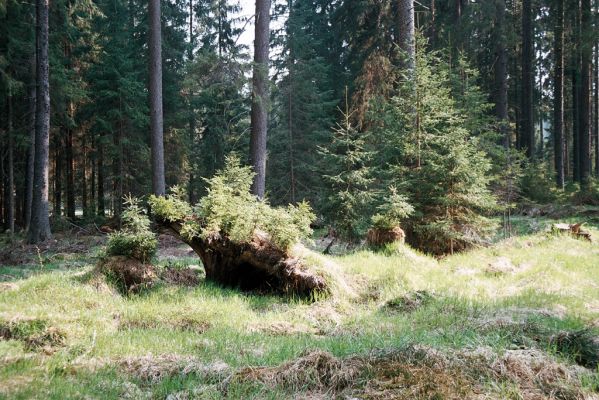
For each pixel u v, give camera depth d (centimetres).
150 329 607
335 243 1306
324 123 2477
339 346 514
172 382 421
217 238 841
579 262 978
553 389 380
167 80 2575
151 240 831
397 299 741
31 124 1931
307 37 2641
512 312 631
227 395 395
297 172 2262
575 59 2575
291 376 417
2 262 1272
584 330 501
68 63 2355
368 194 1166
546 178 2189
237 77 1609
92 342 529
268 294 834
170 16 2831
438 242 1160
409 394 368
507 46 2173
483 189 1145
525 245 1182
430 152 1159
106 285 752
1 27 1852
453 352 439
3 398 369
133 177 2241
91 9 2220
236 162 966
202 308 694
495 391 375
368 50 2270
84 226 2216
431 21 2338
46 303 662
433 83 1209
